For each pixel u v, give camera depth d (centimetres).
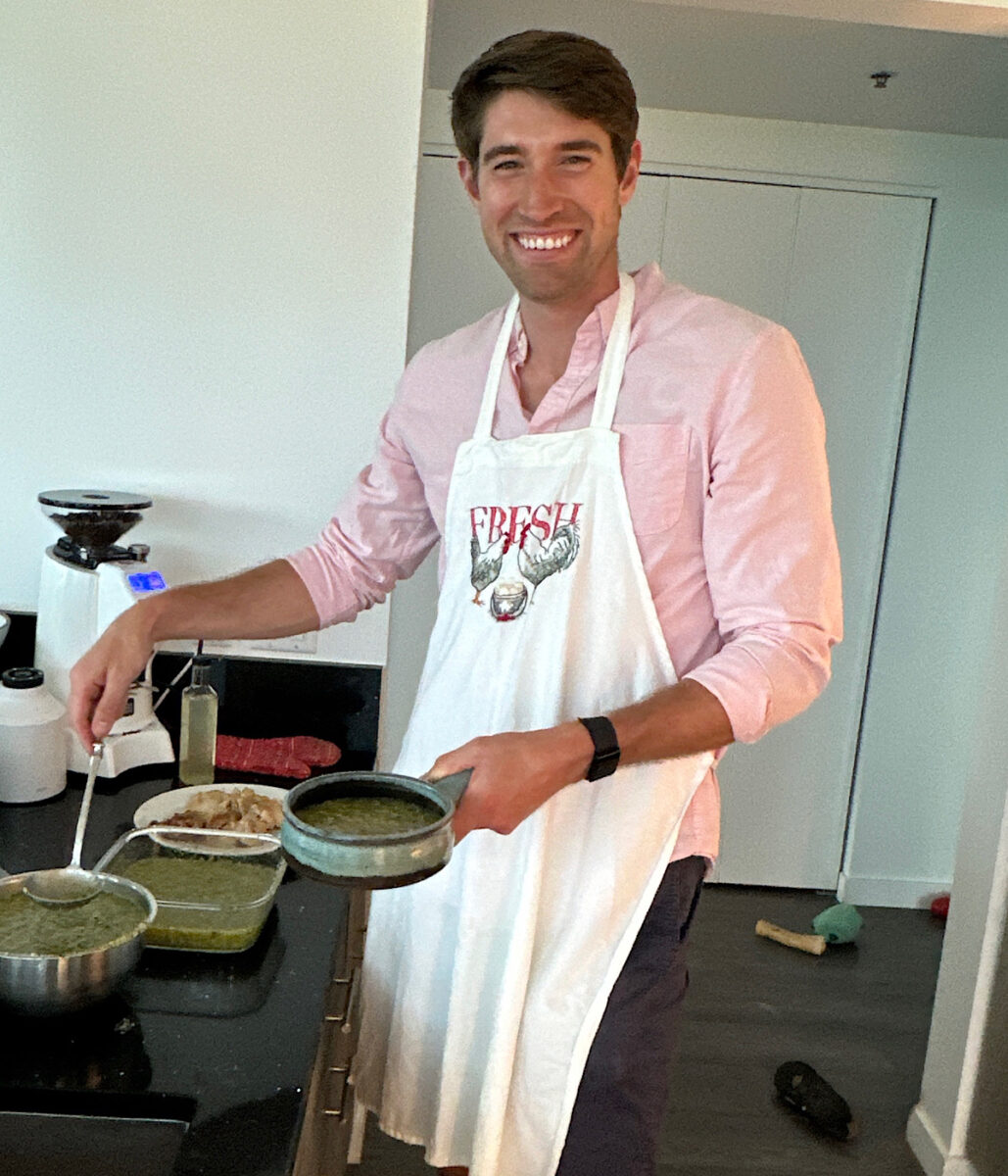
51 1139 97
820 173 314
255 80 171
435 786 98
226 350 180
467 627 131
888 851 345
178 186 174
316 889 141
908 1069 256
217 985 116
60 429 182
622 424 122
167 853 135
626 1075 127
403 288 179
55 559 168
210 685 169
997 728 215
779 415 117
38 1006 102
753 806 346
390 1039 143
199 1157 90
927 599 334
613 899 124
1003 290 321
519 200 116
